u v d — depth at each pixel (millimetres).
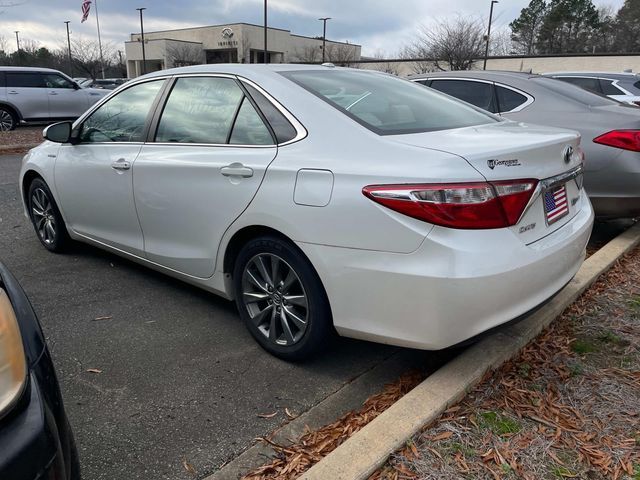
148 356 3051
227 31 55781
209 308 3668
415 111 3039
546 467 2121
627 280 3975
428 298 2279
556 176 2645
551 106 4980
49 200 4562
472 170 2256
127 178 3619
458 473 2078
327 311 2688
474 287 2232
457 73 5801
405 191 2275
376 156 2451
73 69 52750
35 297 3824
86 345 3166
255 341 3213
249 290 3057
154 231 3553
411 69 35406
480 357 2783
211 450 2301
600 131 4527
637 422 2383
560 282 2723
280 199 2674
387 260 2354
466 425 2350
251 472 2152
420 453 2174
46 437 1454
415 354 3094
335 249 2494
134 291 3943
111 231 3986
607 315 3414
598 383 2676
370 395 2699
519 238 2412
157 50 57438
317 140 2680
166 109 3516
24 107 14703
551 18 55344
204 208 3117
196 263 3314
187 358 3031
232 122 3084
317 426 2461
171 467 2203
